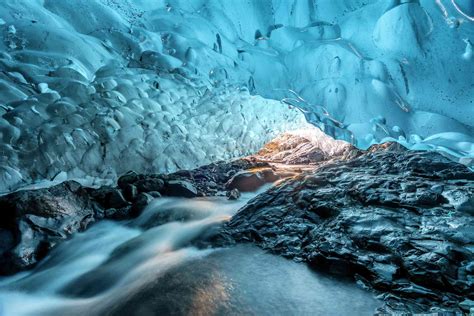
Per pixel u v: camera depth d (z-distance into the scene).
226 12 12.79
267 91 10.90
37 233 3.86
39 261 3.72
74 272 3.46
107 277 3.22
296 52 11.33
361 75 9.53
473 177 3.89
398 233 2.81
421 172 4.23
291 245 3.16
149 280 2.81
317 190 4.00
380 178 4.01
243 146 7.89
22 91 5.55
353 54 10.00
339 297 2.37
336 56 10.21
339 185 4.06
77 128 5.23
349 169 4.68
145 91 7.00
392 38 9.66
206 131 7.29
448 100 8.67
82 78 6.43
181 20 10.79
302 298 2.38
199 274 2.79
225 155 7.23
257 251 3.19
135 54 8.41
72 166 5.00
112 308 2.51
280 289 2.51
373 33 10.32
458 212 3.10
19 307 2.91
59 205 4.18
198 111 7.53
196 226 3.94
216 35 11.16
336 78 9.95
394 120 8.66
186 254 3.28
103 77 6.92
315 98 10.02
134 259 3.48
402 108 8.84
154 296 2.51
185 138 6.56
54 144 4.88
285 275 2.71
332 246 2.84
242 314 2.22
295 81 11.17
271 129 8.95
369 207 3.44
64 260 3.71
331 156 7.37
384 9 10.56
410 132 8.41
